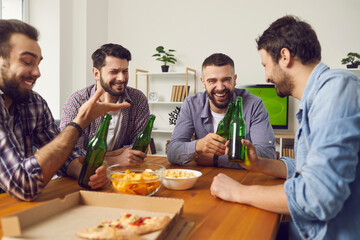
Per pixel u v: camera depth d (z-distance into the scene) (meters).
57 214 0.65
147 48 4.41
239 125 1.13
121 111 1.80
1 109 0.94
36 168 0.85
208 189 1.01
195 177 0.99
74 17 4.20
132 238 0.49
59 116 4.02
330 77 0.76
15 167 0.85
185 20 4.23
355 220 0.73
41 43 4.03
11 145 0.89
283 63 0.92
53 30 3.98
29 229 0.58
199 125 1.78
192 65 4.21
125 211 0.68
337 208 0.68
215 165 1.41
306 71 0.90
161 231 0.53
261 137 1.64
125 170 0.95
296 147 0.89
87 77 4.21
